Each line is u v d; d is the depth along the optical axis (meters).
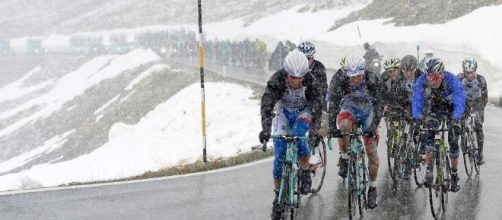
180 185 13.65
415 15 52.19
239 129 28.27
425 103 10.81
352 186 10.23
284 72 9.02
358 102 10.68
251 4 121.38
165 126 38.34
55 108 80.62
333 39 55.50
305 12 88.06
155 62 75.31
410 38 44.81
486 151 16.66
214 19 118.12
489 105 28.45
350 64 10.01
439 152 10.32
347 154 10.22
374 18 58.59
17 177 24.61
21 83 111.56
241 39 85.06
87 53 112.56
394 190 12.28
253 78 47.75
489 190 12.16
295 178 9.43
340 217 10.52
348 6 84.12
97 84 80.62
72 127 70.69
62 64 112.75
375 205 10.72
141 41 100.25
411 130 12.77
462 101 10.45
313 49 11.65
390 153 13.64
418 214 10.57
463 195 11.82
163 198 12.32
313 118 9.20
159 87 58.47
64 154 57.91
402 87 13.21
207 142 27.52
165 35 93.62
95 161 28.14
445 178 10.87
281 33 78.44
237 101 37.53
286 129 9.66
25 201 12.16
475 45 36.75
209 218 10.72
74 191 13.12
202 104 17.53
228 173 15.02
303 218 10.49
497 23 40.31
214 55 71.50
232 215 10.89
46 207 11.62
